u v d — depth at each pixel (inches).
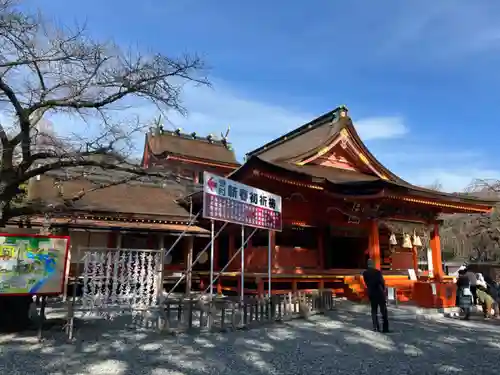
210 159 1144.8
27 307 401.7
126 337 365.1
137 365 274.7
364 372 272.5
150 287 393.1
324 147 777.6
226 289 765.3
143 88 406.6
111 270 378.0
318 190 679.1
